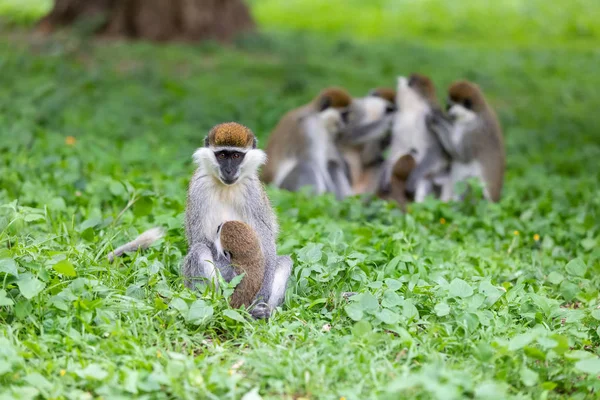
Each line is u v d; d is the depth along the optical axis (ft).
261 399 22.90
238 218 32.60
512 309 30.58
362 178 59.93
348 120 58.54
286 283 31.12
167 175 47.29
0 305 26.84
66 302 27.20
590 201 48.96
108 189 42.22
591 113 83.51
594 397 24.81
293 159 57.72
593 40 134.92
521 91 93.97
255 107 73.00
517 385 25.05
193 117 66.90
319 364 25.23
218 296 28.84
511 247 40.57
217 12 104.32
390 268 33.22
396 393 22.56
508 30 139.85
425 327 28.66
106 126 60.34
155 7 99.40
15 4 130.41
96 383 23.24
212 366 24.53
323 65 94.89
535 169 60.59
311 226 40.47
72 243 33.30
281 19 148.77
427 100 57.93
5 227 34.14
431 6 148.77
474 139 54.65
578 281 34.94
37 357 24.77
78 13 101.14
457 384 22.86
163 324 27.30
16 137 51.90
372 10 152.46
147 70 80.69
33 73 77.71
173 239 34.50
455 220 43.98
